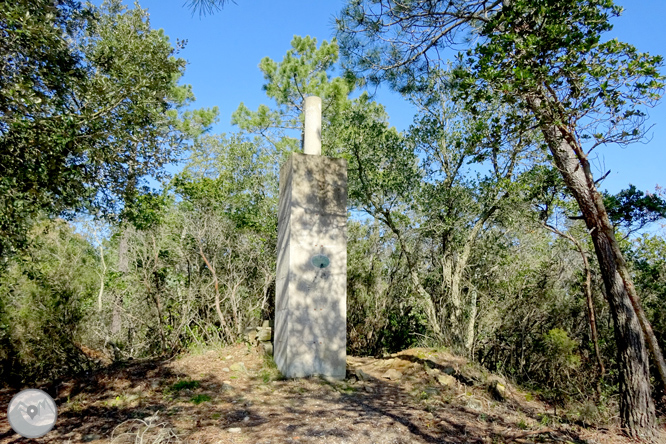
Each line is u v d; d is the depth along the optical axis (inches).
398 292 469.4
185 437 187.8
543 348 317.4
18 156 212.5
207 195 419.8
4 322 330.6
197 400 234.8
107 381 264.8
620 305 218.8
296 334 285.4
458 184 423.5
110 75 266.8
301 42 637.9
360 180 426.3
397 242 469.7
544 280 340.5
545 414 242.5
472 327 364.2
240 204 482.6
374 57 325.1
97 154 240.1
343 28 313.0
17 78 212.8
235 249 410.3
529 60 193.6
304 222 294.7
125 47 268.4
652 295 337.4
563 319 340.2
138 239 401.1
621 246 362.9
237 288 388.2
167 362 307.9
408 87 334.6
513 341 343.6
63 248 387.9
